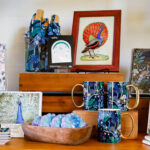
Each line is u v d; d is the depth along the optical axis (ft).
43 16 5.48
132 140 4.11
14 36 5.68
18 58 5.64
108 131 3.88
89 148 3.54
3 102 4.61
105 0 5.56
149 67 5.29
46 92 5.13
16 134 4.42
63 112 5.05
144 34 5.51
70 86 4.76
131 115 4.13
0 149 3.55
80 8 5.62
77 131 3.59
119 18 4.90
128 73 5.49
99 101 4.33
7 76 5.63
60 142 3.71
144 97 5.15
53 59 4.70
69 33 5.63
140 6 5.52
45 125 3.82
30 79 4.82
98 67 4.73
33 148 3.54
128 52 5.51
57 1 5.67
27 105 4.60
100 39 4.87
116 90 4.22
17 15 5.70
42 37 4.89
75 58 4.87
